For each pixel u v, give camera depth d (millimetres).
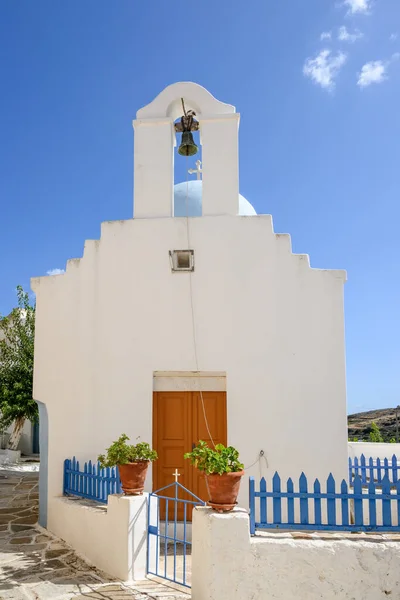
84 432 8672
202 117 9305
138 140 9383
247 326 8586
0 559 7172
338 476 8125
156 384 8922
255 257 8750
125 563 6336
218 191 9094
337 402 8312
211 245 8836
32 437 22562
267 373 8430
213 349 8570
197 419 8867
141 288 8867
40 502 9180
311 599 5199
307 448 8211
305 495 5617
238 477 5508
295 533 5582
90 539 7215
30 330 20344
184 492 8672
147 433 8492
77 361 8914
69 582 6250
